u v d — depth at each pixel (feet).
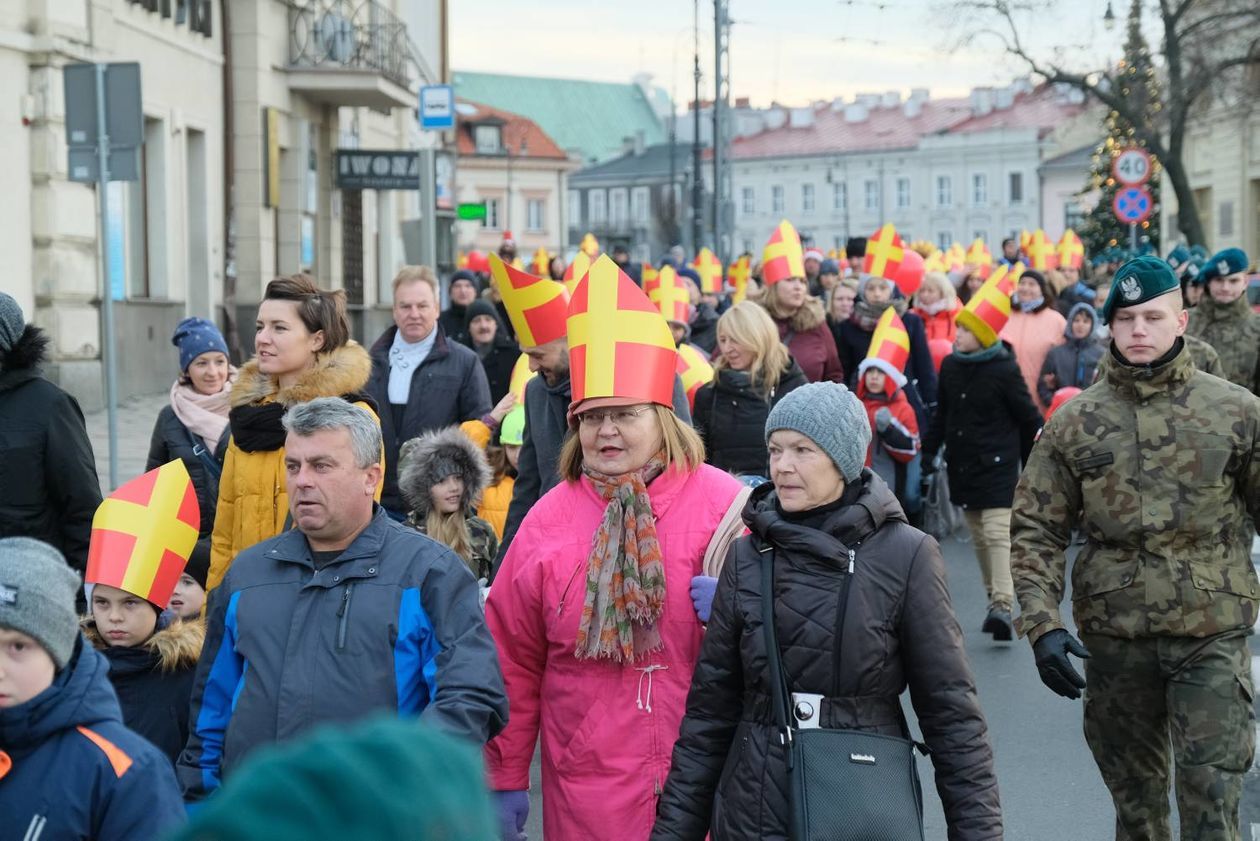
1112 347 16.83
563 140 501.56
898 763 12.09
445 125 71.26
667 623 14.49
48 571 10.36
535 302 19.42
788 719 12.67
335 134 102.83
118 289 70.33
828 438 12.86
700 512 14.79
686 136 473.26
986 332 32.04
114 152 36.60
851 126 432.66
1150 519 16.38
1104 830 20.67
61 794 10.18
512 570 15.03
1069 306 64.13
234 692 13.23
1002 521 32.17
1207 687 16.14
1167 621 16.25
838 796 11.89
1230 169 177.27
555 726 14.66
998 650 31.24
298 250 92.58
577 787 14.43
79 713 10.35
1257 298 75.15
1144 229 170.30
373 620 12.88
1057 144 390.83
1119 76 130.93
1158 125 137.08
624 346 14.74
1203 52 130.31
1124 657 16.70
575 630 14.56
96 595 15.48
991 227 398.83
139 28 72.59
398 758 3.26
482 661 12.86
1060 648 16.51
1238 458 16.34
